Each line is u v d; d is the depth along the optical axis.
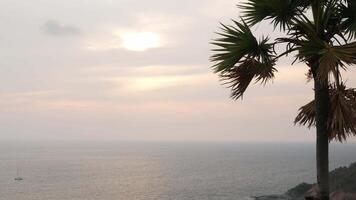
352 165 86.44
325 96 7.44
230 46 7.74
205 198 114.75
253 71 7.92
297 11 7.43
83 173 194.00
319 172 7.49
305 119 8.50
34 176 177.38
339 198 58.72
